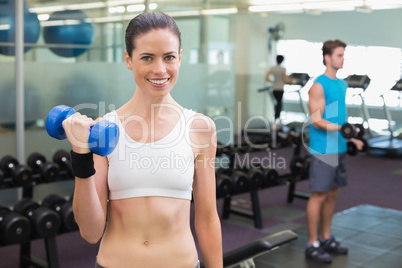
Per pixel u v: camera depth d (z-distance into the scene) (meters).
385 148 6.71
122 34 4.54
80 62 4.35
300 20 8.54
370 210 4.09
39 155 3.50
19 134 4.07
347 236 3.38
